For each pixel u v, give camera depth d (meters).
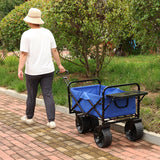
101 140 4.31
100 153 4.04
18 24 9.21
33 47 4.96
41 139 4.62
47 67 5.06
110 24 7.36
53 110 5.19
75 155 3.97
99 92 5.20
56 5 6.96
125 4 7.18
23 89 7.95
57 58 5.26
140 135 4.44
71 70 9.05
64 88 7.37
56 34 7.57
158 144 4.33
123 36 7.82
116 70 8.54
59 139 4.62
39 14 5.02
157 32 5.83
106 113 4.22
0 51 12.11
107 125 4.23
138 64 9.08
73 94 4.84
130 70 8.26
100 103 4.22
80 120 4.86
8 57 13.38
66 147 4.27
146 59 10.59
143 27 5.86
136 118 4.51
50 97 5.18
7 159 3.86
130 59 10.91
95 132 4.37
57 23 7.16
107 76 8.02
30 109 5.35
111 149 4.19
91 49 8.08
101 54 8.27
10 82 8.96
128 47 12.90
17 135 4.81
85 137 4.71
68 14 7.08
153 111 5.30
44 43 5.04
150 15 5.60
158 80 6.91
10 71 10.64
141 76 7.41
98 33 7.27
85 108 4.60
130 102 4.41
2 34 9.74
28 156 3.96
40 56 5.01
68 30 7.44
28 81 5.15
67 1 6.86
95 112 4.41
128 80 7.29
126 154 4.00
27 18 4.99
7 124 5.43
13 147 4.29
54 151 4.12
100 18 7.47
